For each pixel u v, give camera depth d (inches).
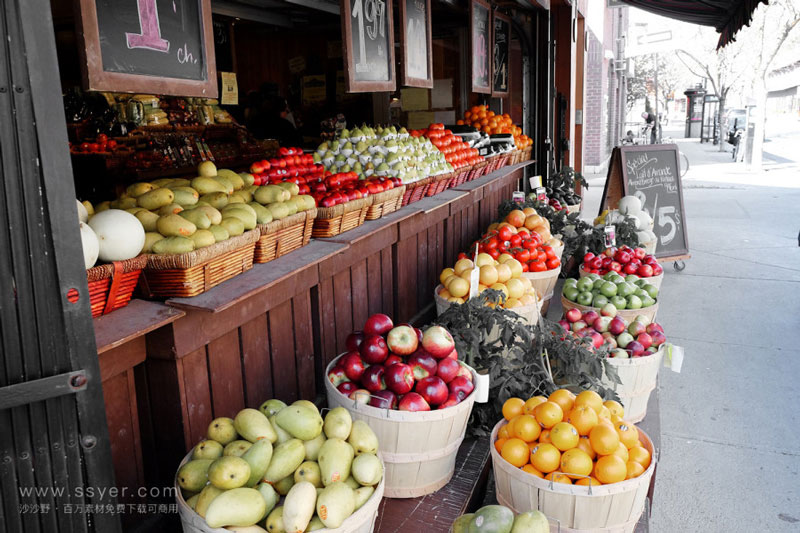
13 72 49.2
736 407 156.3
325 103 345.1
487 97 359.9
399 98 359.3
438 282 193.3
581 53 477.4
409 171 163.0
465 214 220.5
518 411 103.0
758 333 204.8
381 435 96.0
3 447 53.0
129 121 214.7
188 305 79.2
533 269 176.7
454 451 103.0
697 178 658.2
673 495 122.5
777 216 416.8
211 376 93.3
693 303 237.0
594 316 144.9
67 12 223.3
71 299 53.4
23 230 51.2
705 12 379.6
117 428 81.5
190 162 217.2
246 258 95.0
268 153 261.4
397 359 101.2
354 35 137.3
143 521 87.1
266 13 283.1
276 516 70.7
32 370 53.0
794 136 1455.5
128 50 78.9
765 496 121.6
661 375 175.0
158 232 82.7
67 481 55.6
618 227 237.9
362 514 73.5
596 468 89.6
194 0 90.0
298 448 77.4
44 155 50.8
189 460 78.0
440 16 309.7
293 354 115.7
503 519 80.0
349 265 132.6
